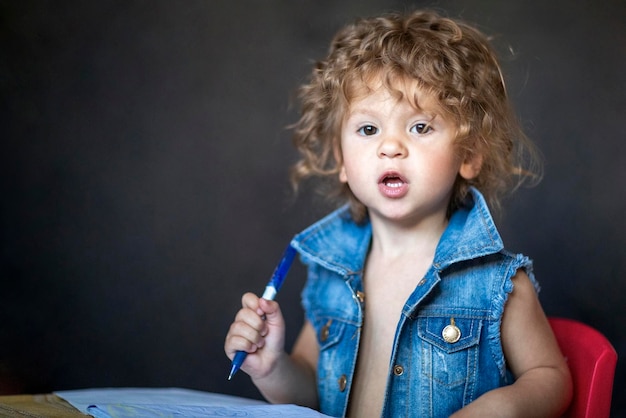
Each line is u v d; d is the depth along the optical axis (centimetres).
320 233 155
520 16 269
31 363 272
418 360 136
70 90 283
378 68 142
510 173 165
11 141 280
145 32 287
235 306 283
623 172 257
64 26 284
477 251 135
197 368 280
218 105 288
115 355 278
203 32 288
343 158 150
